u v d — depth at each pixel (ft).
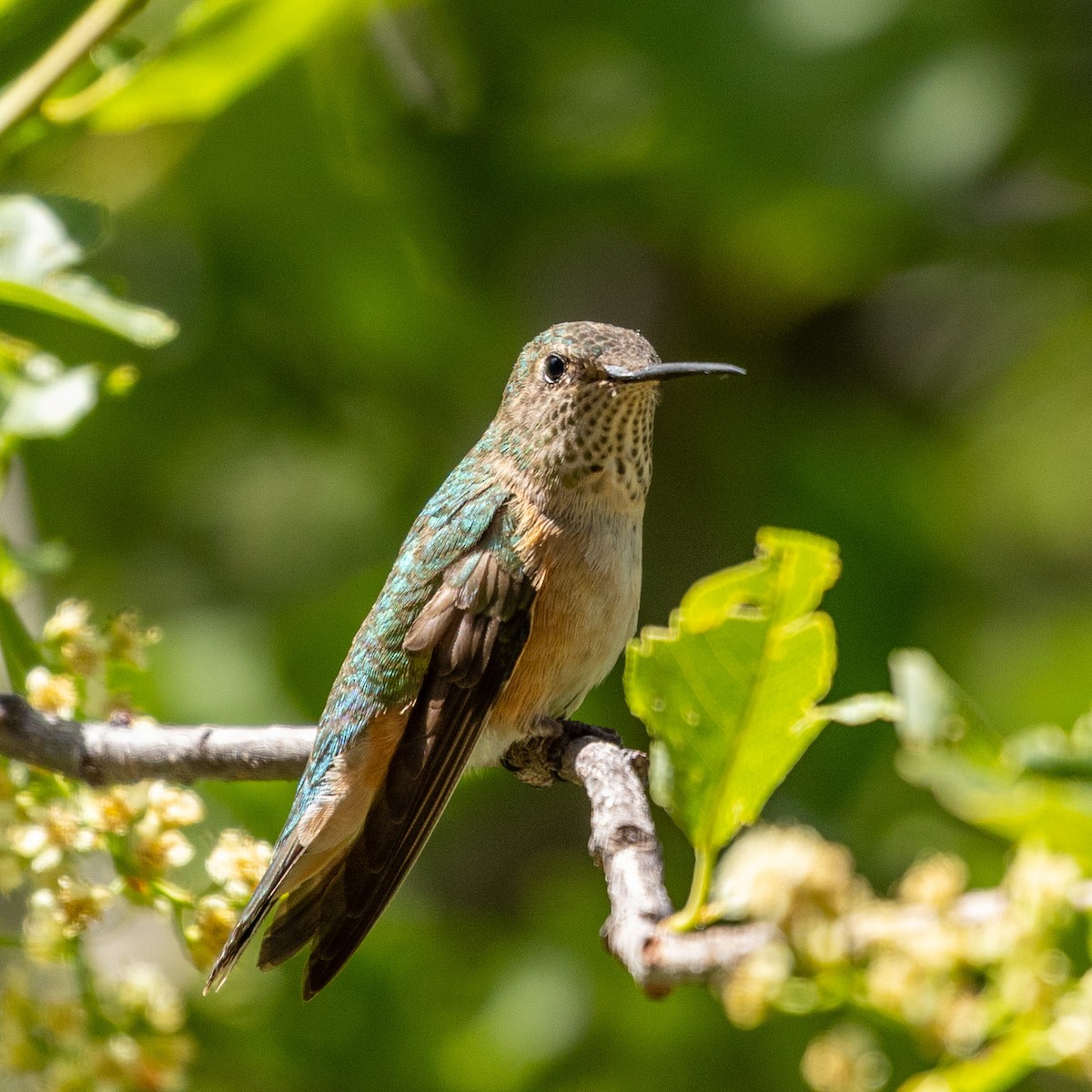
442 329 40.22
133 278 39.37
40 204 22.93
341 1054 32.40
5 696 20.72
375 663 26.23
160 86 24.94
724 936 13.52
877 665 38.40
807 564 14.74
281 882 24.20
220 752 23.03
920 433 44.14
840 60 38.27
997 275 46.44
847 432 41.37
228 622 38.93
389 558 39.60
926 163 38.04
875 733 35.19
